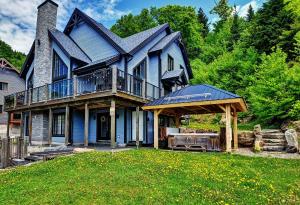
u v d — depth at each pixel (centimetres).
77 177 664
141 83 1490
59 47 1728
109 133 1611
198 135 1223
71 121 1630
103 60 1503
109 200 502
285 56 1764
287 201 514
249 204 496
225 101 1082
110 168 745
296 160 917
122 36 3412
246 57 2405
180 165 796
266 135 1295
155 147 1301
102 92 1248
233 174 709
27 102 1730
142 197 516
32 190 586
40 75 1766
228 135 1088
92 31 1766
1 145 1021
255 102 1683
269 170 777
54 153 1102
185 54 2272
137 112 1445
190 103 1173
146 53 1772
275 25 2420
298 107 1417
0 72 3353
